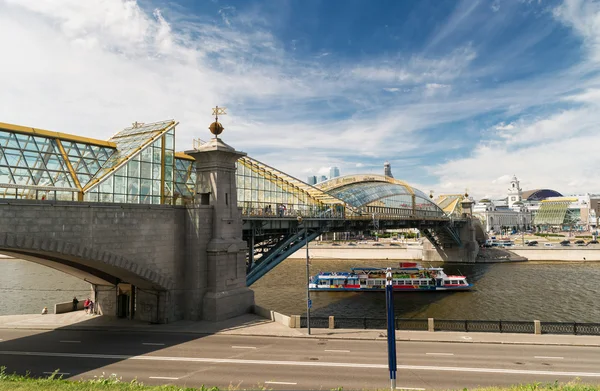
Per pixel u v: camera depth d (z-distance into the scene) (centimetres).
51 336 3212
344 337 3105
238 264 3831
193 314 3512
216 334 3175
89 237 2798
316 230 5759
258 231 4562
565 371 2341
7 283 8125
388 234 19825
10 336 3247
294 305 6109
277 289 7462
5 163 2711
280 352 2719
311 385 2100
